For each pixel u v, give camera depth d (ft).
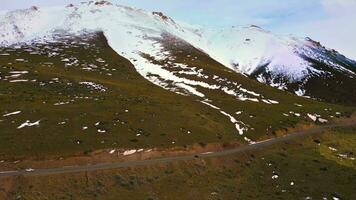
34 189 218.38
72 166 248.73
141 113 344.28
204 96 472.03
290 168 302.45
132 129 308.19
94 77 484.74
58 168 244.01
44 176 228.84
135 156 273.54
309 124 428.56
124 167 253.44
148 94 428.97
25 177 224.74
